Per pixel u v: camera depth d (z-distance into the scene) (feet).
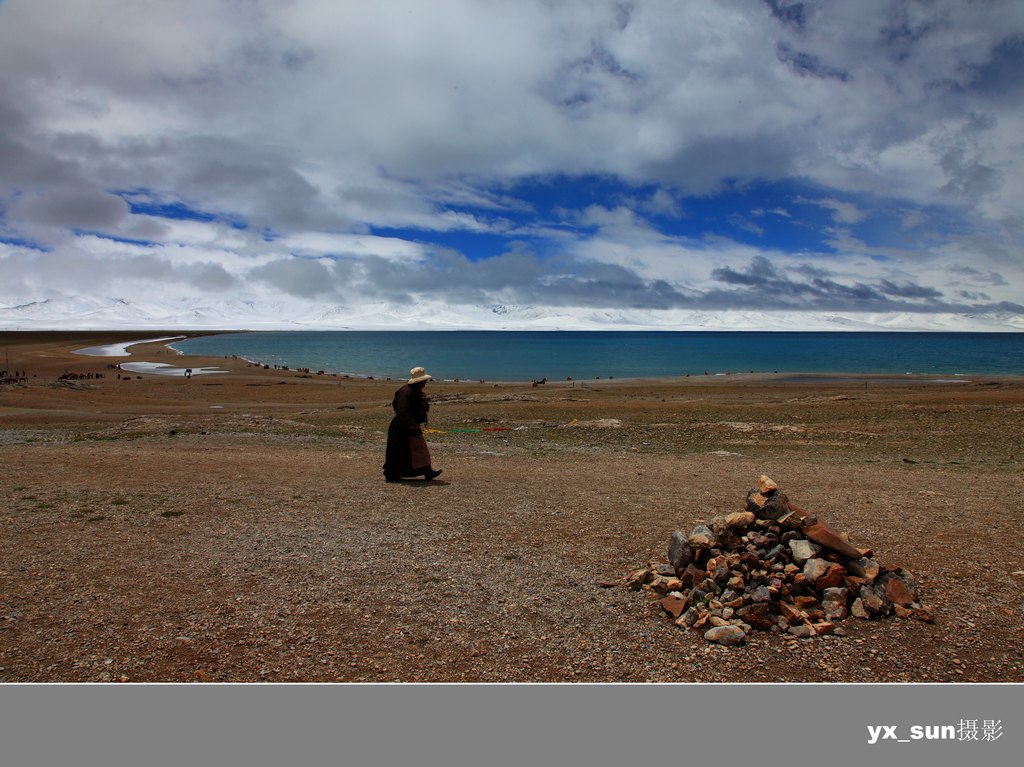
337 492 32.65
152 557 21.42
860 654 15.47
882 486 36.86
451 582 19.48
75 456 44.55
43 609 16.97
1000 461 50.26
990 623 17.04
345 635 15.90
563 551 22.58
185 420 76.89
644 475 40.19
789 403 102.83
